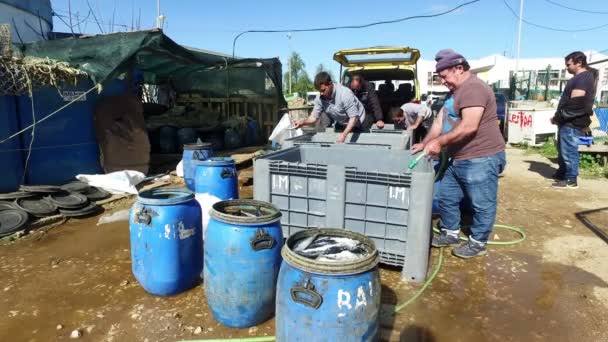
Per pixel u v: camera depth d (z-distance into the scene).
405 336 2.74
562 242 4.38
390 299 3.17
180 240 3.07
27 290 3.33
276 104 11.05
